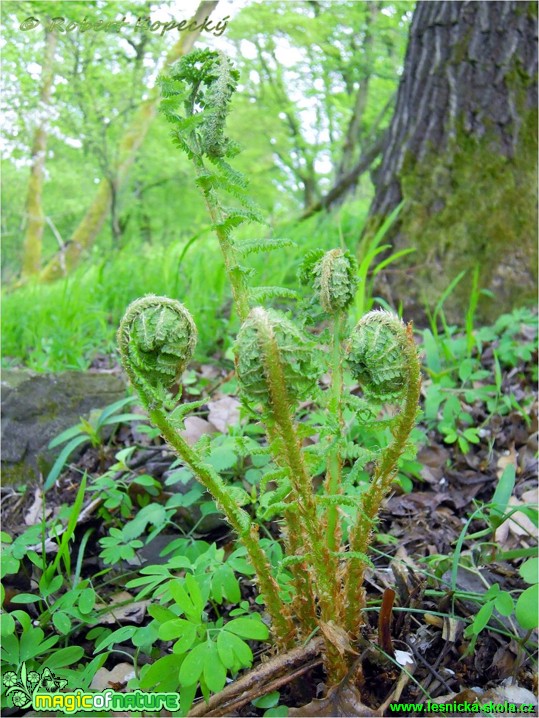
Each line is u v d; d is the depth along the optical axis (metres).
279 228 6.16
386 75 8.12
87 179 12.47
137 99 9.50
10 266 13.18
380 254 4.29
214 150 1.38
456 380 3.25
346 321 1.40
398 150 4.32
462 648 1.67
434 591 1.76
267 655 1.66
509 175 3.99
